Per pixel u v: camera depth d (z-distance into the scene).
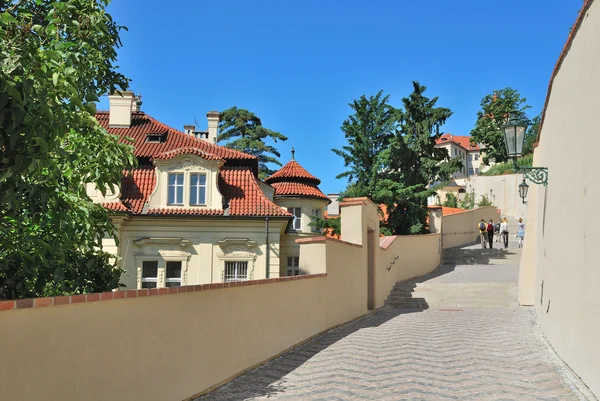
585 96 7.48
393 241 20.84
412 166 26.89
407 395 7.10
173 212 24.14
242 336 8.38
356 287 15.33
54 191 5.78
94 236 7.45
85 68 6.56
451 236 35.16
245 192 25.48
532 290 16.86
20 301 3.99
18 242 5.78
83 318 4.74
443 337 11.67
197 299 7.01
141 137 27.47
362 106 26.91
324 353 10.06
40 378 4.16
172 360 6.32
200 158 24.70
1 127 4.11
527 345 10.57
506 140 11.82
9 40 5.10
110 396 5.09
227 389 7.43
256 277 24.20
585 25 7.49
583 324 7.38
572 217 8.34
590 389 6.93
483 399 6.89
